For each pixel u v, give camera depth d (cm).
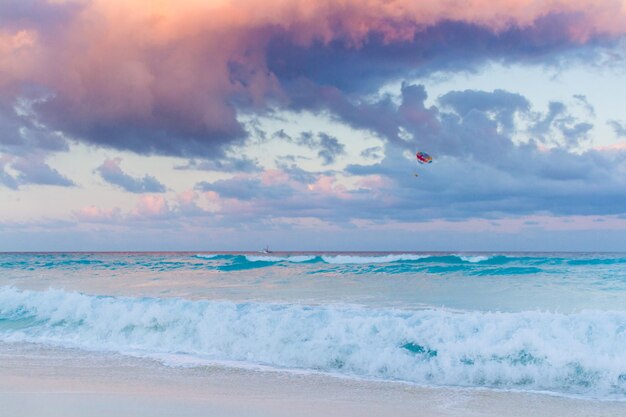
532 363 996
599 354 988
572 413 780
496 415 767
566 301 1744
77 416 721
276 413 756
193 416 731
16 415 726
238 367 1078
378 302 1752
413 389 918
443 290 2114
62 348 1272
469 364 1020
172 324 1362
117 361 1133
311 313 1352
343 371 1050
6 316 1591
